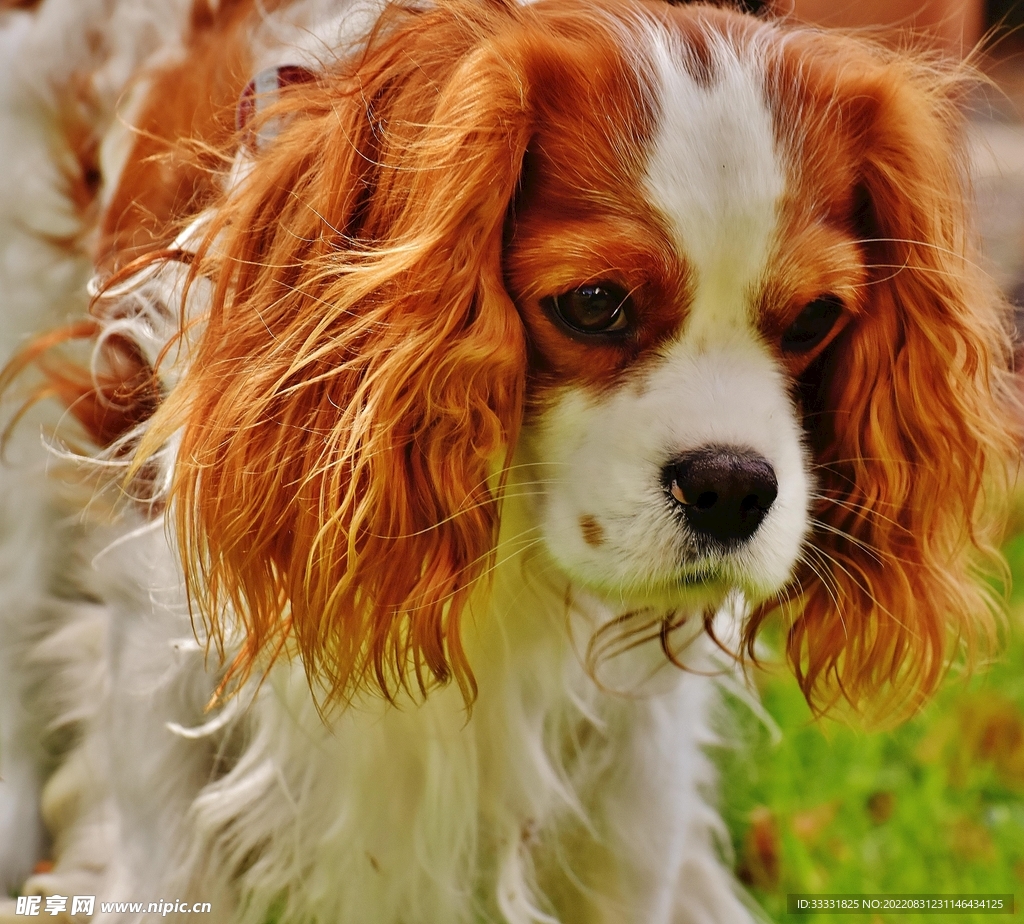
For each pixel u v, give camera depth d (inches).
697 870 143.1
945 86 113.9
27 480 137.6
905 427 111.3
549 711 118.8
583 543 98.6
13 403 139.3
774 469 95.9
